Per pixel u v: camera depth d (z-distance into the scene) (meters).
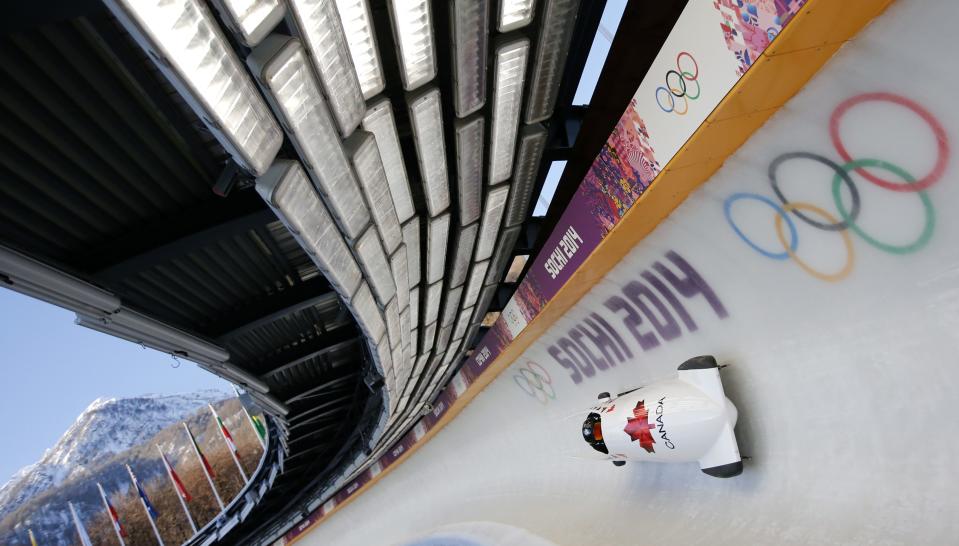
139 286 5.22
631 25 4.30
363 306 5.27
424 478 16.08
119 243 4.37
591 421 5.54
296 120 2.68
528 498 9.15
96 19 2.90
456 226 5.59
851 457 3.63
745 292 4.38
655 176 4.18
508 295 10.20
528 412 9.62
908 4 2.72
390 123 3.50
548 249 6.35
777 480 4.15
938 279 3.08
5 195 3.63
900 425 3.36
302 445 17.83
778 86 3.26
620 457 5.47
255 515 26.83
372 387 9.97
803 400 3.99
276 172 3.04
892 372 3.40
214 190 3.83
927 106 2.84
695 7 3.37
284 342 8.87
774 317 4.18
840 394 3.73
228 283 6.03
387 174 3.90
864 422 3.57
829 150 3.36
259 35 2.20
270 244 5.76
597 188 5.01
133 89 3.44
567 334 7.39
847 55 3.05
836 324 3.71
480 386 11.13
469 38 3.02
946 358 3.11
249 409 14.79
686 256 4.83
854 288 3.54
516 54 3.34
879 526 3.35
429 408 14.99
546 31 3.35
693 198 4.47
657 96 3.90
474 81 3.36
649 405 4.82
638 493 5.97
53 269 3.69
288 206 3.18
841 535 3.54
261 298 6.67
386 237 4.55
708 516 4.73
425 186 4.30
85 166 3.70
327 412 14.28
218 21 2.76
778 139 3.62
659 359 5.80
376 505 19.89
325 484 22.97
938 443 3.16
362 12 2.64
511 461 10.44
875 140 3.12
